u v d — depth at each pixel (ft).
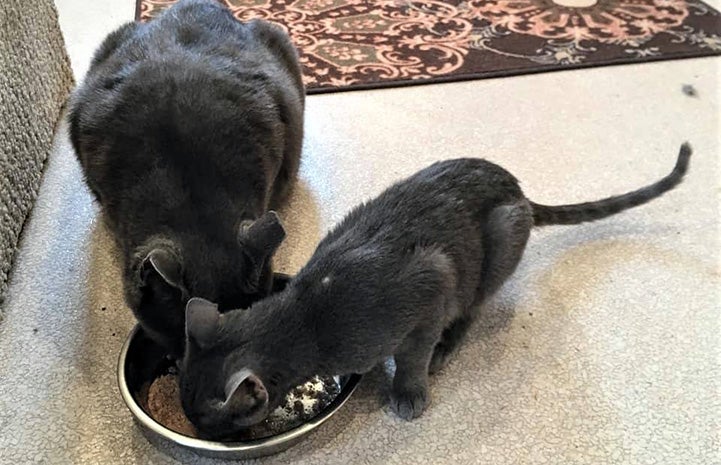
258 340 1.64
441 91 3.10
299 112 2.38
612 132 2.88
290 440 1.70
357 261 1.75
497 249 1.94
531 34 3.51
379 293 1.70
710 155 2.75
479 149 2.78
